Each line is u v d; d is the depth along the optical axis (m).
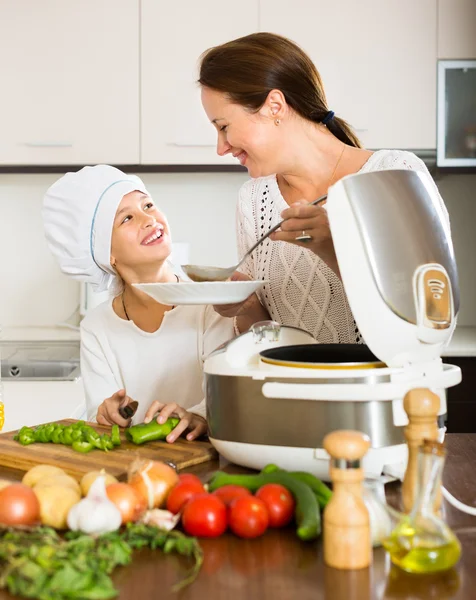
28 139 2.96
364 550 0.78
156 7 2.92
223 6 2.92
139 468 0.94
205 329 1.58
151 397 1.58
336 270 1.15
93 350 1.61
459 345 2.68
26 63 2.94
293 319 1.54
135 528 0.83
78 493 0.91
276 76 1.36
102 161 2.97
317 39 2.91
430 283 0.96
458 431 2.61
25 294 3.33
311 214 1.04
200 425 1.29
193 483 0.92
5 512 0.82
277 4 2.91
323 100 1.45
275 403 1.01
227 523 0.87
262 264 1.57
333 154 1.44
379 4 2.90
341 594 0.73
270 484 0.90
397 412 0.98
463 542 0.85
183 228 3.32
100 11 2.93
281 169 1.45
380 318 0.94
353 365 0.99
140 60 2.94
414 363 0.99
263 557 0.81
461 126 2.91
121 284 1.66
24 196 3.30
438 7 2.89
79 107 2.95
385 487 1.05
